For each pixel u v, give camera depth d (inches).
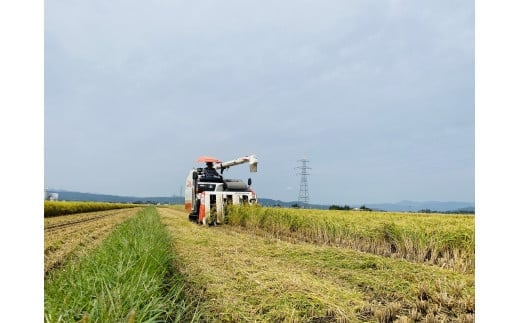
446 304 174.2
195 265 248.8
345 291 196.4
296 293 186.1
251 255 300.5
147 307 126.1
